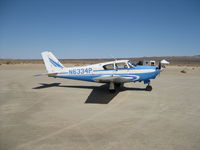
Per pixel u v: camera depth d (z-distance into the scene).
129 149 3.39
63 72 10.41
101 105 6.78
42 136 4.00
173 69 29.48
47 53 10.66
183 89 10.24
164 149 3.39
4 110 6.11
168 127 4.52
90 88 10.70
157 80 14.65
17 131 4.29
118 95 8.55
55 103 7.11
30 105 6.80
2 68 30.66
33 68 31.20
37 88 10.80
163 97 8.11
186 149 3.40
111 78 7.96
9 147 3.50
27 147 3.49
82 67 9.98
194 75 19.00
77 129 4.40
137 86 11.20
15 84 12.48
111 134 4.09
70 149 3.40
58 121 5.00
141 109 6.20
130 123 4.81
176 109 6.18
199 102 7.18
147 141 3.73
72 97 8.21
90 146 3.52
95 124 4.75
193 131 4.26
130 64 9.25
